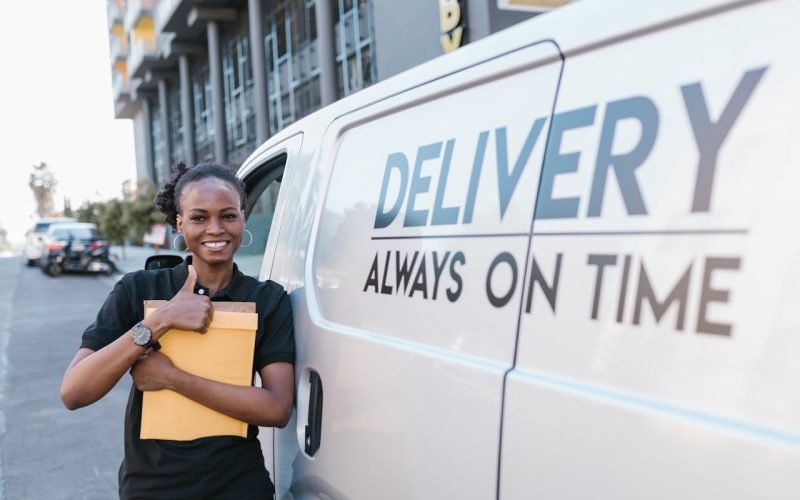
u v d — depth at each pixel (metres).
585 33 1.11
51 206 80.25
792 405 0.78
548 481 1.03
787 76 0.84
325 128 1.98
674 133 0.95
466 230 1.27
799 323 0.79
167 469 1.55
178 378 1.53
